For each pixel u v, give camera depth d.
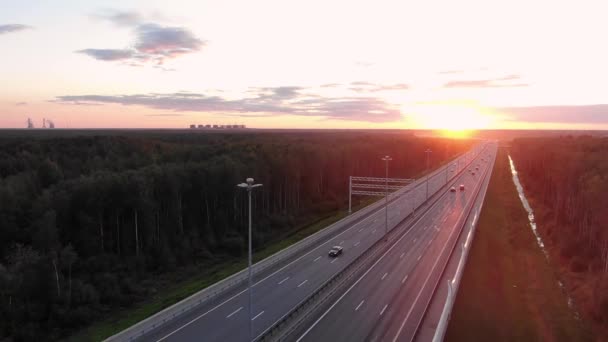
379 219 87.81
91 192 64.44
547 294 52.00
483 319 42.44
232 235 82.25
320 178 121.25
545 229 83.44
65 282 54.00
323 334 36.00
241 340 35.62
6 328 46.16
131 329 36.16
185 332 37.31
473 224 77.00
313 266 56.53
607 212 61.91
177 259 69.88
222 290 47.66
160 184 75.25
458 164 192.50
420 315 40.03
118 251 66.38
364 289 47.06
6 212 58.31
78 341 43.84
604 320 44.38
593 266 60.47
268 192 97.19
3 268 48.69
